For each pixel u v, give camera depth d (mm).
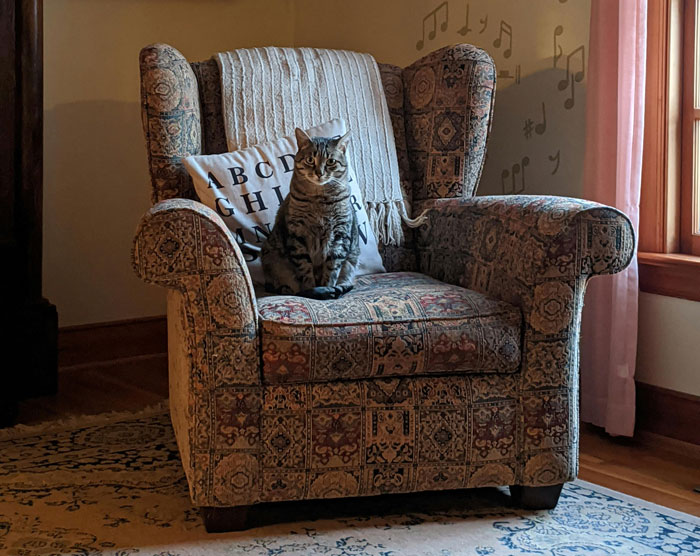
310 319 1859
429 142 2586
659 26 2533
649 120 2576
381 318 1887
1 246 2771
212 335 1820
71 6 3176
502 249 2088
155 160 2248
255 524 1960
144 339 3453
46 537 1870
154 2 3381
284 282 2242
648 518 2016
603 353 2566
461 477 1961
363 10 3521
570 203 1985
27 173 2820
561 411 1983
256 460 1868
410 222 2533
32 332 2898
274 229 2264
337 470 1902
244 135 2488
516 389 1969
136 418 2709
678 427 2525
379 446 1911
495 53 3018
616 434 2543
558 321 1947
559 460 1994
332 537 1895
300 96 2566
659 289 2549
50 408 2816
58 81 3176
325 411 1884
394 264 2543
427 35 3271
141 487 2164
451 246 2367
